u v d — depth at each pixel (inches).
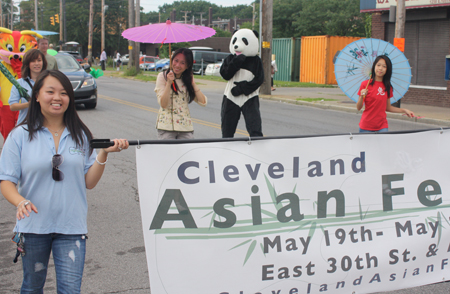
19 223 110.2
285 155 125.6
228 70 262.2
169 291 118.3
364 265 131.3
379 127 237.6
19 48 284.2
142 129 438.9
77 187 112.7
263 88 775.1
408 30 673.0
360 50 279.6
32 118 111.1
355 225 131.4
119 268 165.0
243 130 441.7
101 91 824.3
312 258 127.0
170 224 118.3
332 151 129.6
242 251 122.1
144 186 116.6
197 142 119.0
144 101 673.6
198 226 119.8
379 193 134.3
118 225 205.0
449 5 598.5
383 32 703.1
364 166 132.7
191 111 577.6
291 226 125.7
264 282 123.9
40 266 111.0
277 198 125.0
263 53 767.1
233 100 269.7
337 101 673.6
